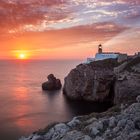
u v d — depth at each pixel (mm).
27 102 138375
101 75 138875
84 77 145125
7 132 83438
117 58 152125
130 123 37562
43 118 103688
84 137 37406
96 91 139875
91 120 43906
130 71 129750
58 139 40281
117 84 129375
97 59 165250
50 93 167250
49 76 186625
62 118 104062
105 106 128125
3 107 125250
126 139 34250
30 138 45219
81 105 130750
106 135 37000
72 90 148875
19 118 103188
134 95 121625
